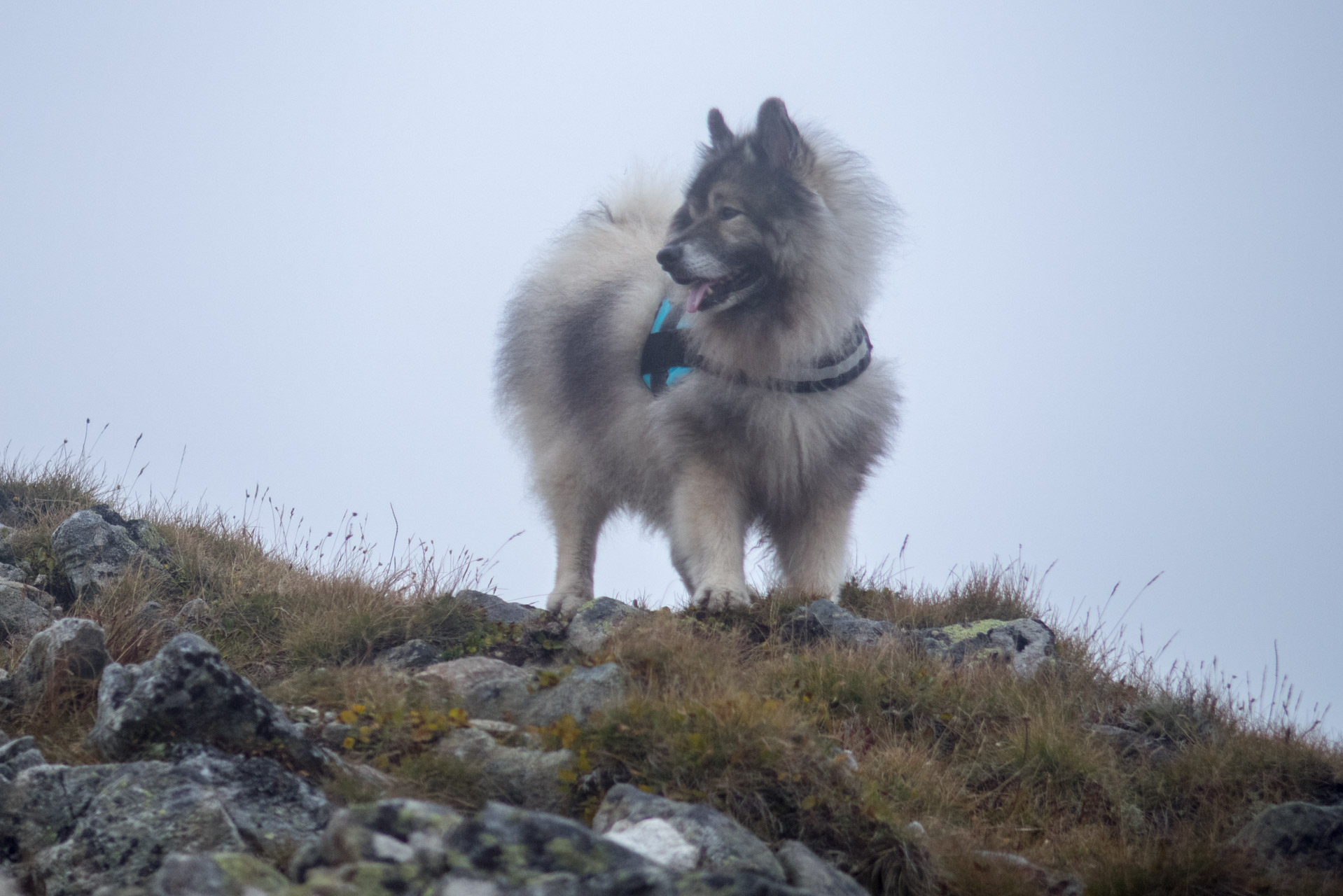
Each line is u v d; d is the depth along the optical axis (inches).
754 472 468.1
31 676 337.7
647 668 355.9
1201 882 293.9
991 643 464.1
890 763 347.6
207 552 554.3
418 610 456.4
